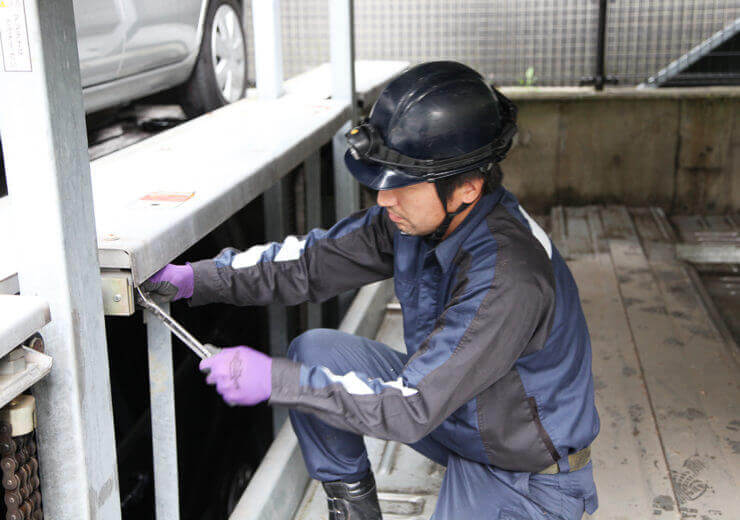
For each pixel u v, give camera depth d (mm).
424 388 1376
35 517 1211
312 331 1886
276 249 1781
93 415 1244
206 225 1630
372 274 1811
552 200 5188
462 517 1652
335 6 3070
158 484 1633
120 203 1606
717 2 6414
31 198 1117
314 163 2930
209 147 2180
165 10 3012
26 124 1088
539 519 1616
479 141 1413
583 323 1623
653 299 3496
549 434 1563
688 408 2566
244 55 3865
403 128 1400
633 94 4945
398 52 7520
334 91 3150
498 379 1502
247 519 1856
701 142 4969
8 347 1028
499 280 1405
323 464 1770
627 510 2059
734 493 2131
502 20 7094
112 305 1343
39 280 1146
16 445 1129
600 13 4992
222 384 1339
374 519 1832
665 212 5109
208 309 2910
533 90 5141
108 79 2754
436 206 1436
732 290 4082
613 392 2672
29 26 1052
